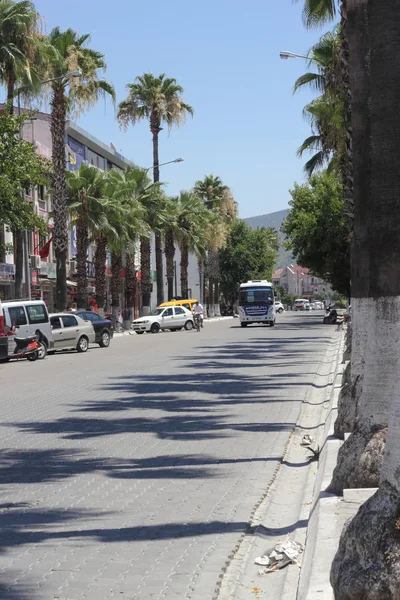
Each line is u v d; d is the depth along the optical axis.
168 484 9.56
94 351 36.16
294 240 68.00
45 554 6.91
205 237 79.81
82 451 11.70
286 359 28.56
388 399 7.88
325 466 9.16
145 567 6.55
